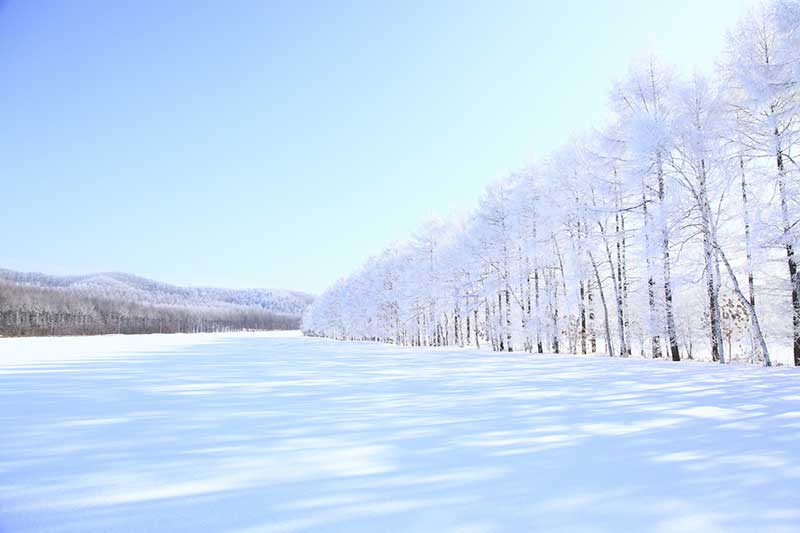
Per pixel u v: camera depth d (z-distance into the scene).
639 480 3.64
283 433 5.48
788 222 12.27
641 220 18.77
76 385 10.80
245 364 17.72
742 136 14.16
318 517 2.97
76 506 3.22
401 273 48.06
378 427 5.77
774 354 19.97
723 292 16.64
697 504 3.13
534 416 6.35
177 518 2.99
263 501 3.27
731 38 14.11
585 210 20.39
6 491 3.54
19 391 9.70
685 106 15.26
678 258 15.49
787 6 11.79
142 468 4.12
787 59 12.06
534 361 17.45
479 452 4.52
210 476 3.87
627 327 22.06
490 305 31.38
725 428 5.42
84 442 5.12
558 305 24.91
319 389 9.76
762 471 3.82
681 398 7.68
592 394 8.38
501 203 28.34
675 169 15.18
